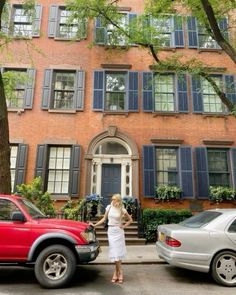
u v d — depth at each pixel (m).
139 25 11.50
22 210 5.80
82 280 5.97
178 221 10.97
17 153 12.12
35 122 12.53
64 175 12.27
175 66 9.96
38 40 13.57
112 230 5.87
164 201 11.95
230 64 13.76
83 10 11.39
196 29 14.11
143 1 14.27
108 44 13.57
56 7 14.11
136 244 10.11
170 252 5.74
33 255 5.49
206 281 5.94
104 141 12.57
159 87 13.39
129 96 12.98
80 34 12.94
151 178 12.02
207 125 12.84
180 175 12.16
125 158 12.42
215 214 6.29
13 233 5.51
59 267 5.51
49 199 10.05
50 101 12.80
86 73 13.34
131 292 5.19
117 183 12.30
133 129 12.62
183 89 13.18
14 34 13.30
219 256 5.69
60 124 12.57
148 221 10.87
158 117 12.82
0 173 7.60
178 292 5.20
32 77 12.97
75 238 5.60
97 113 12.75
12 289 5.36
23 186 10.01
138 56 13.59
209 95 13.41
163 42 12.20
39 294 5.07
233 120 12.93
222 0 10.09
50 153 12.46
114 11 11.46
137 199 11.53
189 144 12.59
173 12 11.34
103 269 6.94
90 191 11.87
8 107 12.62
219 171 12.47
